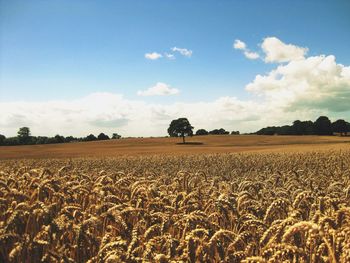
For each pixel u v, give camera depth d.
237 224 5.11
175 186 8.26
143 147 118.44
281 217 5.70
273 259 3.85
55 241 4.88
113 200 6.32
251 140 147.25
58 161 39.22
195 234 4.52
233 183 9.10
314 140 139.38
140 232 5.14
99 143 139.75
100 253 4.11
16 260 4.50
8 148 118.50
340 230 4.25
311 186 9.13
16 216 4.89
